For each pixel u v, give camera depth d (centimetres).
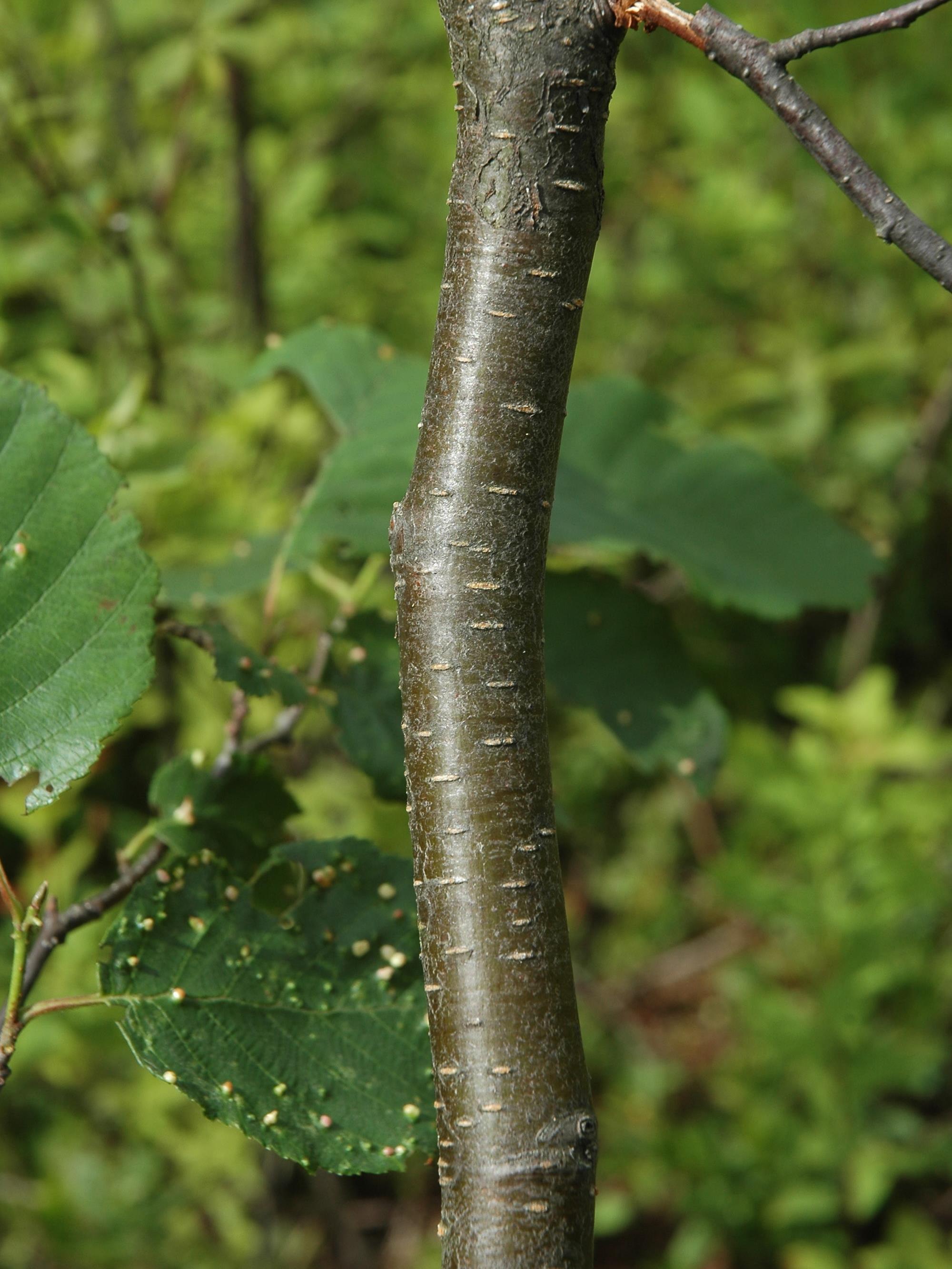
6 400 102
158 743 271
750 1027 297
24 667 98
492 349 82
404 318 365
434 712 82
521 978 79
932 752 281
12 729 96
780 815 294
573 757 372
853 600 177
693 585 163
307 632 259
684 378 362
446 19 84
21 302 312
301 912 105
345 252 377
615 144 374
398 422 165
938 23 310
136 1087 280
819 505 186
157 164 329
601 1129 323
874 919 273
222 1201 295
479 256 82
